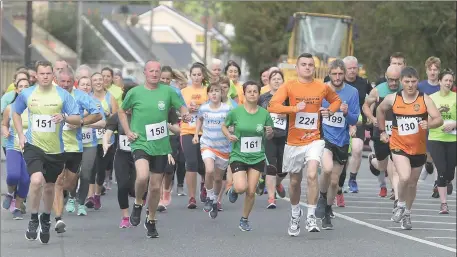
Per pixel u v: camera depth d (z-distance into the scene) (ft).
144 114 88.69
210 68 130.41
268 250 85.46
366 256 82.84
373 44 311.68
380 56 311.68
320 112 92.38
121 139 97.25
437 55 282.97
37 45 431.43
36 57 420.77
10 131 103.91
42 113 85.61
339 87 99.66
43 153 85.81
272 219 108.37
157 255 81.97
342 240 92.22
